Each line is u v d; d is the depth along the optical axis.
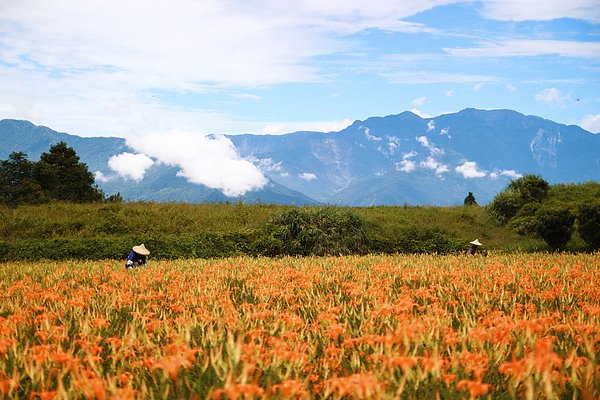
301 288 9.30
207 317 6.04
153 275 11.66
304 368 4.51
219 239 21.56
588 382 3.87
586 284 8.96
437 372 3.96
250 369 3.88
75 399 3.88
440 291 8.28
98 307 7.29
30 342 5.80
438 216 31.98
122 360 4.77
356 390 3.48
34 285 10.14
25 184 47.72
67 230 24.98
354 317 6.68
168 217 27.52
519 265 12.94
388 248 23.39
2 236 24.19
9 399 4.01
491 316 6.03
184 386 4.21
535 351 4.30
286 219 23.08
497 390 4.20
